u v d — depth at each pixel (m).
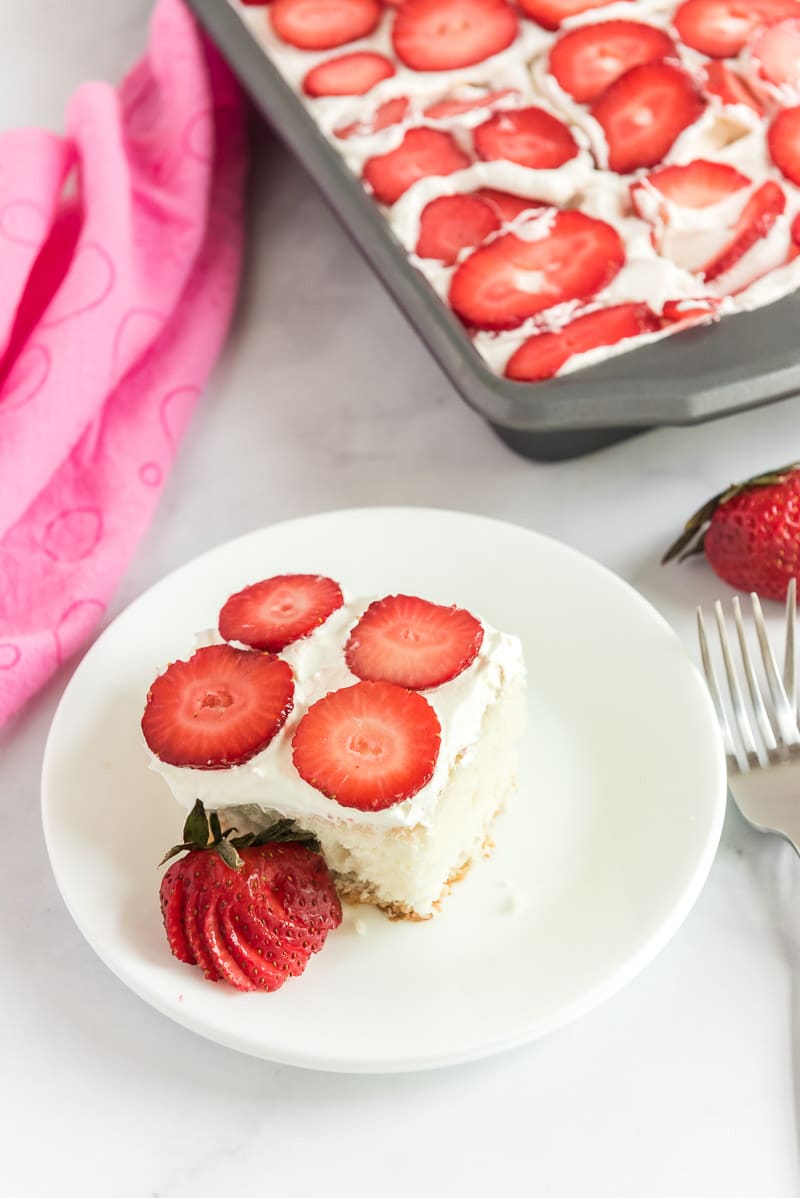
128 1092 0.48
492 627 0.53
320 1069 0.46
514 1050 0.48
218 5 0.67
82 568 0.57
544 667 0.54
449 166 0.61
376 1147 0.46
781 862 0.50
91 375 0.60
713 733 0.51
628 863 0.50
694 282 0.58
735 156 0.60
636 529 0.58
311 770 0.48
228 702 0.50
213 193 0.68
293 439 0.62
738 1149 0.46
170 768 0.50
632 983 0.49
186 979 0.48
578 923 0.49
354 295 0.67
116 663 0.54
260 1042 0.46
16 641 0.55
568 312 0.57
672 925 0.48
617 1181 0.45
